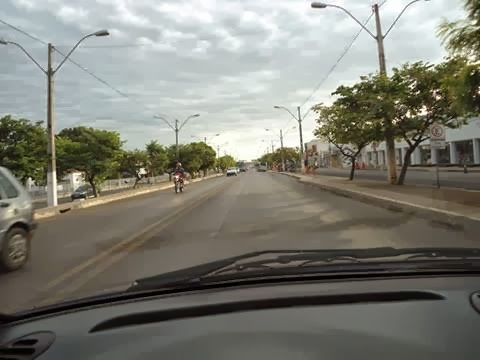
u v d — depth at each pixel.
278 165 114.44
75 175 59.44
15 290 6.41
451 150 53.09
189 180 61.75
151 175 74.56
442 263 3.41
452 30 10.76
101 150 42.03
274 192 27.81
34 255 9.48
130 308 2.86
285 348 2.10
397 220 12.66
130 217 17.39
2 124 24.27
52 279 7.04
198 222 13.99
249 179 57.19
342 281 3.15
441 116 21.30
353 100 23.34
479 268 3.28
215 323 2.45
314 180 38.09
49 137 25.47
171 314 2.66
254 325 2.38
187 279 3.31
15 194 8.26
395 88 21.03
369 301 2.68
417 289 2.85
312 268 3.36
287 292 2.90
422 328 2.27
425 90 20.72
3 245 7.59
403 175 24.94
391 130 23.44
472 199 15.31
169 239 10.73
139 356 2.12
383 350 2.05
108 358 2.14
